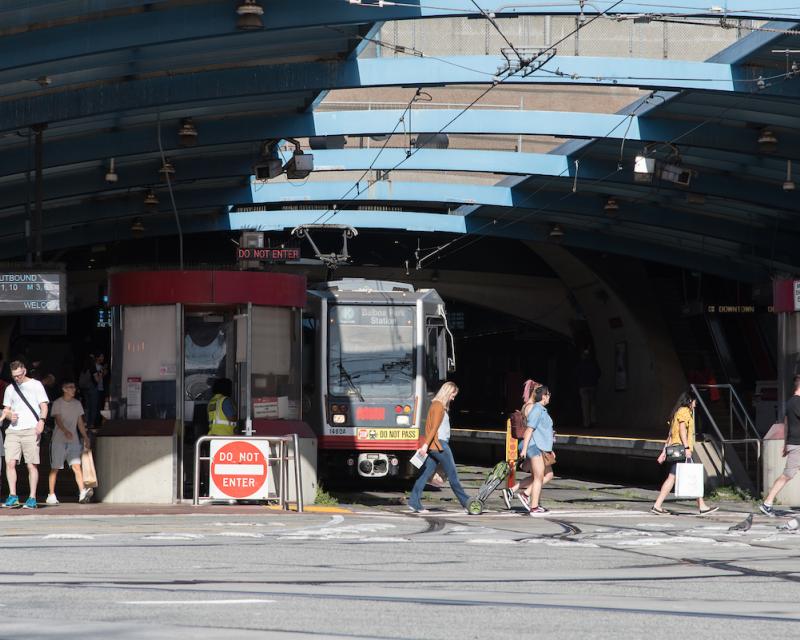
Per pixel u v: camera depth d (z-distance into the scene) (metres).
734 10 59.12
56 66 61.47
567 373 157.00
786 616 24.03
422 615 23.28
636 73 69.50
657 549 39.94
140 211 99.81
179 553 36.12
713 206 103.06
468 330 152.38
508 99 101.44
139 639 19.77
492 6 59.44
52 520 49.62
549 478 60.91
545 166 92.88
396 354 80.62
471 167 92.94
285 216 112.94
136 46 58.12
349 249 129.38
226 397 59.12
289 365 62.69
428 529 48.09
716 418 111.56
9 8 55.41
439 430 59.44
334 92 103.00
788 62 67.19
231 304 61.22
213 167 89.75
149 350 60.31
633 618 23.31
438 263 132.50
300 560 34.72
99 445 60.22
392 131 80.94
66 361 132.50
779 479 58.44
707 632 21.59
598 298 133.25
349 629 21.28
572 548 39.94
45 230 102.12
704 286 131.88
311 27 59.75
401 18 58.69
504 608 24.48
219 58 65.94
